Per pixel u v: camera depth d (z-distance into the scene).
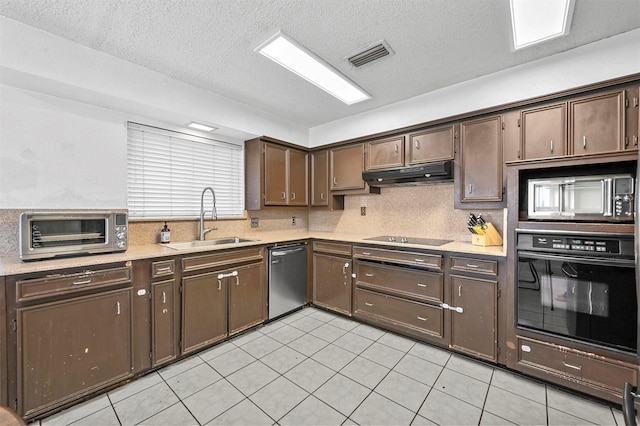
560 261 1.83
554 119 2.08
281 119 3.50
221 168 3.29
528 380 1.97
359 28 1.79
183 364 2.17
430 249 2.43
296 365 2.15
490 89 2.38
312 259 3.44
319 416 1.63
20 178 1.91
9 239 1.87
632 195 1.65
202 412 1.66
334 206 3.69
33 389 1.57
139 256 1.98
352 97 2.88
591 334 1.73
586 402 1.74
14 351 1.52
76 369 1.71
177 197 2.92
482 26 1.77
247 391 1.85
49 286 1.62
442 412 1.66
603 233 1.69
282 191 3.52
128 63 2.16
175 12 1.63
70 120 2.12
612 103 1.88
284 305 3.10
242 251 2.67
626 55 1.83
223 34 1.84
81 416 1.62
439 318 2.38
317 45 1.97
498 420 1.59
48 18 1.66
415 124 2.84
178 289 2.21
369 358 2.26
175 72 2.34
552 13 1.64
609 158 1.67
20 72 1.71
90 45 1.94
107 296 1.84
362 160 3.31
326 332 2.74
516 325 1.99
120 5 1.56
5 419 0.79
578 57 1.98
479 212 2.73
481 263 2.17
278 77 2.45
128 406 1.71
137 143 2.62
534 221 1.94
